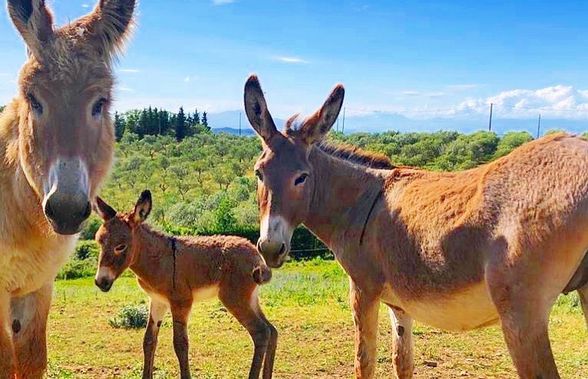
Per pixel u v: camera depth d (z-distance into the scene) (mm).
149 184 36406
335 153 2779
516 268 1912
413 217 2311
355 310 2578
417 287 2283
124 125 66000
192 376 3850
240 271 3914
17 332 2639
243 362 4195
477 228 2037
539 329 1907
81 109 1954
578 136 2014
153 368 3875
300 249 15258
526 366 1912
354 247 2562
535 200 1898
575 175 1855
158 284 3814
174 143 56594
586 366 3994
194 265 3904
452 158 25672
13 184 2326
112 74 2143
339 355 4348
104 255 3869
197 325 5410
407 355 2668
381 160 2766
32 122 1974
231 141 56875
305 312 6016
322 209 2691
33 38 1979
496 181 2047
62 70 1951
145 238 3914
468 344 4613
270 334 3844
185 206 23547
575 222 1823
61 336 5012
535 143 2043
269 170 2496
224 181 37188
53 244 2428
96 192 2217
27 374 2648
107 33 2125
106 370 3984
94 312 6227
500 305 1960
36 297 2627
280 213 2461
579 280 2008
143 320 5484
